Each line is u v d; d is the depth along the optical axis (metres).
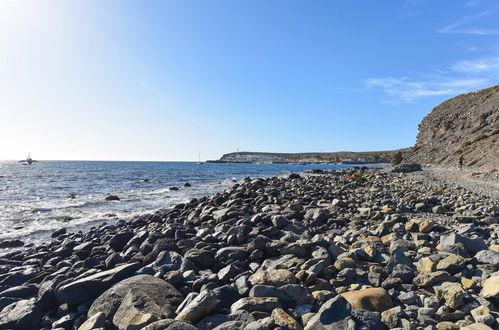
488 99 57.88
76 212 21.30
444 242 7.70
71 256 10.11
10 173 78.69
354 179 29.80
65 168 117.00
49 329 5.52
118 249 10.43
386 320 4.47
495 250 7.09
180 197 29.30
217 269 7.32
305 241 7.87
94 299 6.21
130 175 70.81
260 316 4.76
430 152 60.72
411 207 13.48
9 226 16.97
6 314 5.71
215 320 4.65
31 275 8.43
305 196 18.17
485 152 38.47
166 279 6.34
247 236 9.43
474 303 4.83
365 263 6.77
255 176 65.94
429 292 5.50
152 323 4.32
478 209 12.07
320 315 4.40
